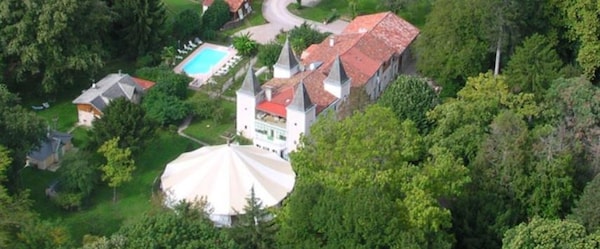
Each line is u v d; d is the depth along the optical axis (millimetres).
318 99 130000
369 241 89500
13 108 117750
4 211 97938
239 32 168750
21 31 133875
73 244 105688
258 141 130625
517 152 105188
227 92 147750
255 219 99938
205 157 119062
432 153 103500
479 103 118062
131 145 121688
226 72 153500
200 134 136000
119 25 155125
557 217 104188
